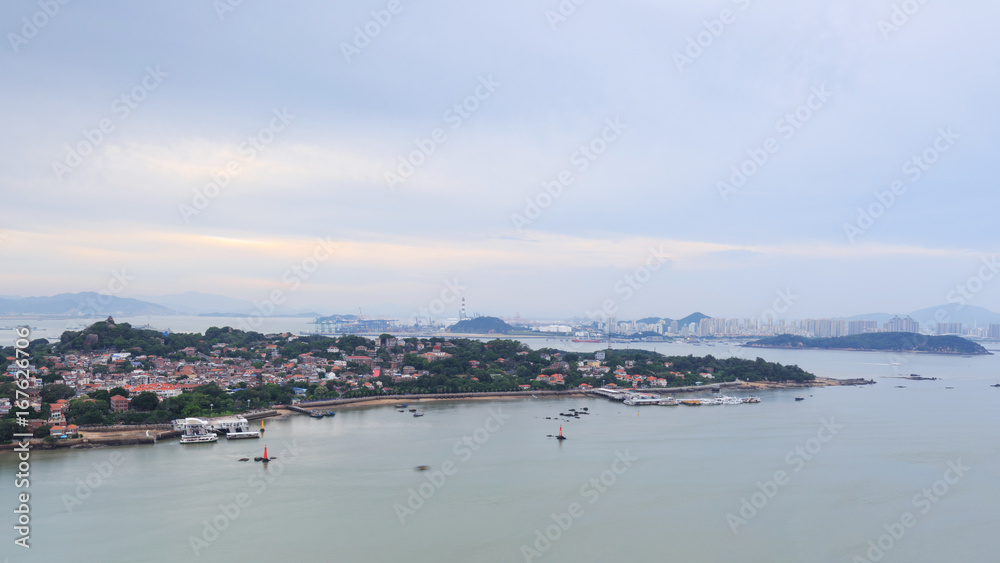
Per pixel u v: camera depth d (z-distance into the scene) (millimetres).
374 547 125750
